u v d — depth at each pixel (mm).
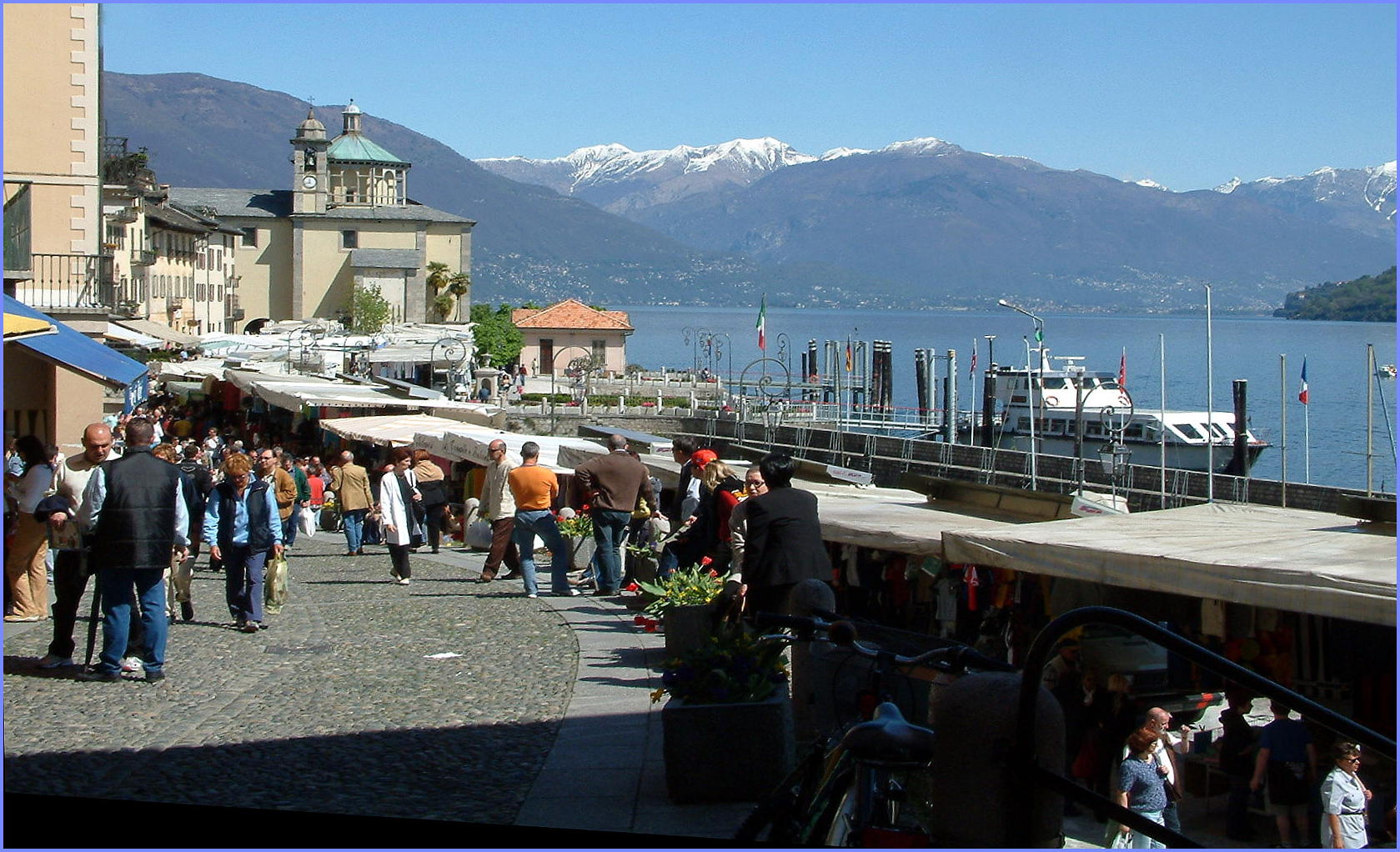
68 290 32469
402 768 8969
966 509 16906
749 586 10227
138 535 11875
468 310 132000
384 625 15867
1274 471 83625
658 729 10125
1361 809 8977
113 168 87812
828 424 90000
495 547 20859
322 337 74812
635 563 18250
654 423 91062
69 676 12203
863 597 17969
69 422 28141
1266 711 10828
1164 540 12086
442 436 29516
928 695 7621
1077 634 10898
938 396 154375
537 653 13758
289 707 11008
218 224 119625
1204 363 171250
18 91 32438
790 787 5906
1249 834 9422
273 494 15695
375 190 135375
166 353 63812
